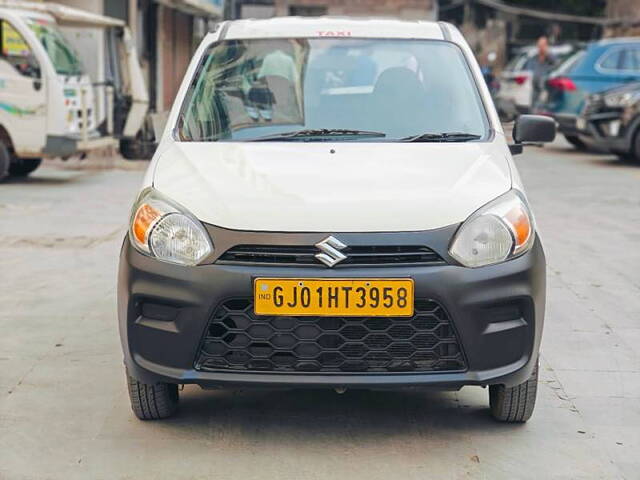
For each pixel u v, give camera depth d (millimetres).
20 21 11602
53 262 7676
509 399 4262
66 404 4633
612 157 16328
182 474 3883
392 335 3850
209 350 3896
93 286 6930
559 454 4113
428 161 4352
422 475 3887
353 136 4723
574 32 34875
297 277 3777
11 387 4863
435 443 4199
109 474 3887
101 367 5176
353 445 4168
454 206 3947
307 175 4160
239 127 4777
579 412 4609
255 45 5238
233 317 3869
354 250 3818
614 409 4660
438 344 3863
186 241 3885
